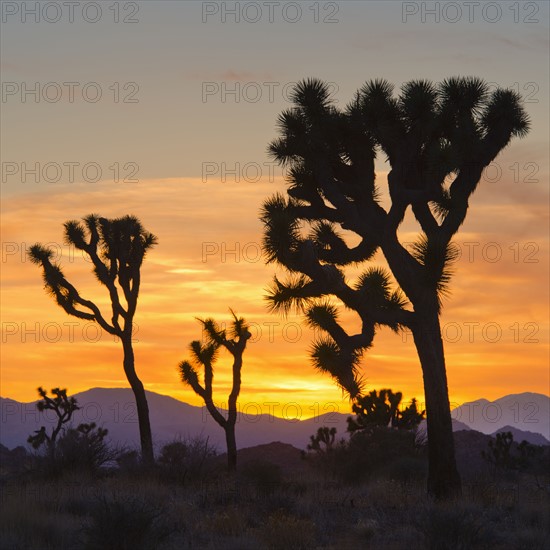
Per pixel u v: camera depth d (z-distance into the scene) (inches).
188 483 1729.8
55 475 1811.0
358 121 1676.9
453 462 1611.7
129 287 2736.2
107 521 1039.0
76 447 1891.0
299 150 1690.5
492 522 1316.4
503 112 1654.8
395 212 1649.9
